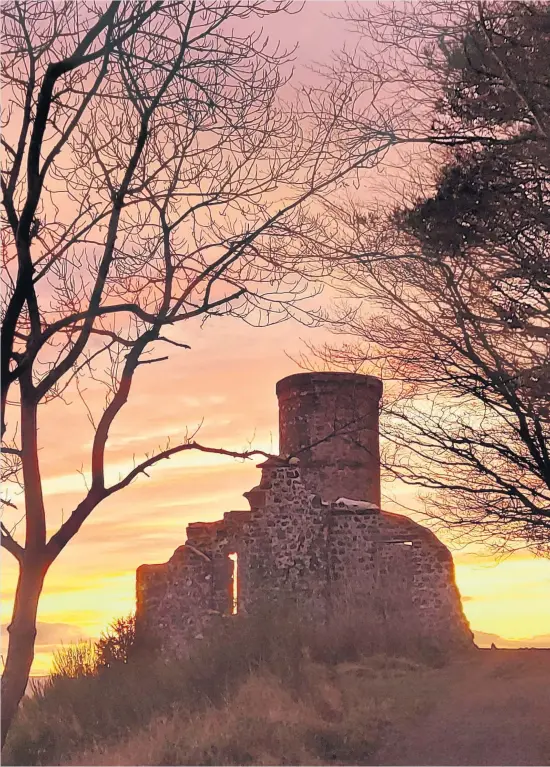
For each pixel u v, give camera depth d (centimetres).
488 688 1838
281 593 2719
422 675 2084
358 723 1510
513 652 2489
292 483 2814
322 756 1376
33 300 897
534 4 1149
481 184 1217
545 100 1142
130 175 947
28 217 849
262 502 2803
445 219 1239
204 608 2702
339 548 2761
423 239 1253
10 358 839
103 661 2364
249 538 2773
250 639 2045
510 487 1362
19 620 840
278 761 1312
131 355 933
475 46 1173
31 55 946
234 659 1939
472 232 1236
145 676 2014
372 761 1343
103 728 1728
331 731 1449
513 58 1154
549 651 2450
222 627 2205
